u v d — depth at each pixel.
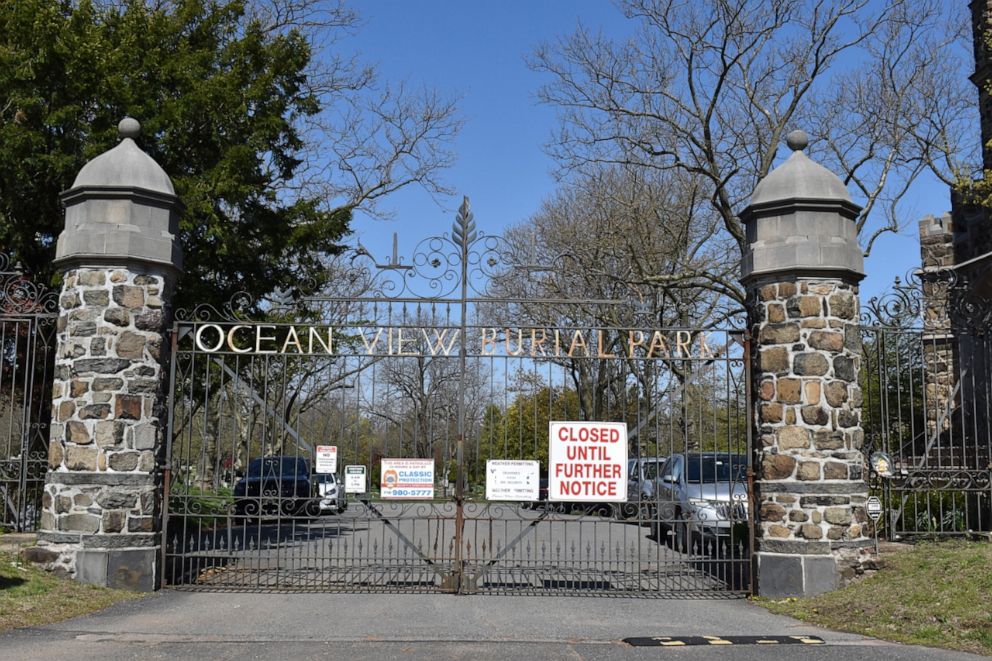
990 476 11.48
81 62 15.27
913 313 11.60
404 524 21.02
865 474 11.09
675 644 7.88
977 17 18.31
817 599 9.94
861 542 10.35
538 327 10.77
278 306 10.84
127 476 10.30
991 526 11.58
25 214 15.54
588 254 26.28
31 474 11.66
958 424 16.22
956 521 12.74
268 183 19.73
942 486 11.70
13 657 6.96
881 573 10.30
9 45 15.44
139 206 10.66
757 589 10.49
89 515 10.19
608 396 12.11
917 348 13.80
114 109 15.86
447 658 7.21
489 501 10.59
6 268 14.80
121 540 10.20
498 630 8.45
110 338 10.43
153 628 8.27
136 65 16.30
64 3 17.06
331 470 10.61
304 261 19.30
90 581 10.07
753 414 10.92
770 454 10.56
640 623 8.95
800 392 10.49
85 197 10.64
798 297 10.62
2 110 15.31
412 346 11.06
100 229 10.51
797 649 7.73
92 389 10.34
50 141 15.30
